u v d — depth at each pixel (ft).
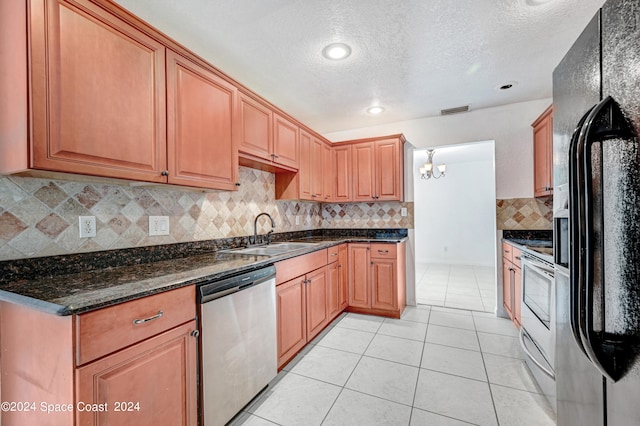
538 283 5.98
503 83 8.42
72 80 3.73
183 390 4.25
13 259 4.07
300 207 11.66
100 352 3.26
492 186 19.76
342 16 5.46
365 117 11.21
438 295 13.06
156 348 3.87
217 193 7.55
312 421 5.13
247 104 7.14
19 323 3.59
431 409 5.40
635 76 2.32
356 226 12.69
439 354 7.51
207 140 5.82
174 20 5.47
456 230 20.72
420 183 21.72
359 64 7.21
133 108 4.47
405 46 6.46
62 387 3.12
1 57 3.58
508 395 5.77
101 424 3.25
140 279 4.29
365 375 6.57
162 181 4.92
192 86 5.50
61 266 4.53
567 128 3.73
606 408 2.80
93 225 4.95
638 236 2.28
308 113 10.71
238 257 6.45
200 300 4.50
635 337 2.32
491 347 7.87
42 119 3.44
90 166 3.93
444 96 9.29
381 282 10.32
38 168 3.40
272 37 6.07
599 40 2.92
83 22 3.86
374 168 11.35
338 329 9.23
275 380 6.41
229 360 4.99
